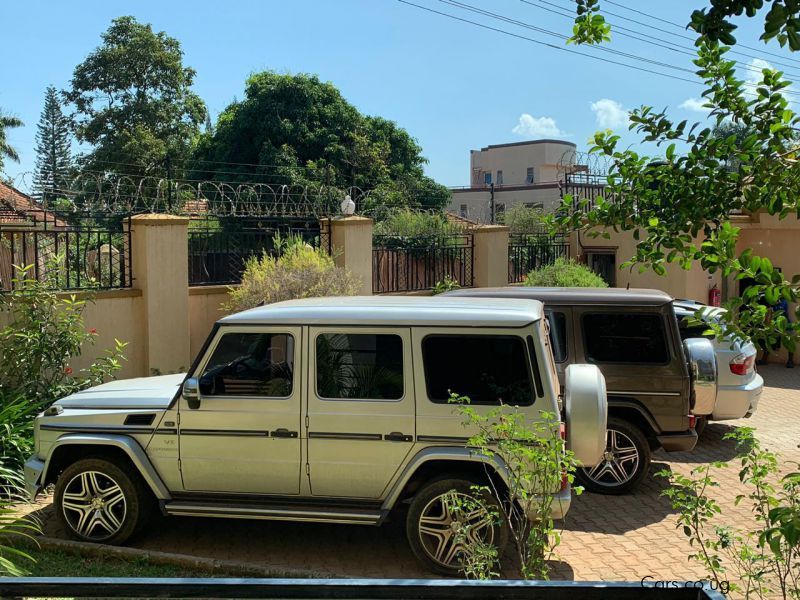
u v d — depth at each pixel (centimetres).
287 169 2666
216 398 586
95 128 3766
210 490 591
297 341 580
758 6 265
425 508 560
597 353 801
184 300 1060
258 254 1212
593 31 351
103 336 986
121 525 602
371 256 1306
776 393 1369
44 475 609
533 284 1490
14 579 222
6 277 971
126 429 596
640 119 363
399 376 569
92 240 1034
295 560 594
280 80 2861
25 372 832
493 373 562
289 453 576
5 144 3991
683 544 642
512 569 565
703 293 1709
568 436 578
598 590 222
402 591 221
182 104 3978
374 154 2888
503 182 5978
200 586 221
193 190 1354
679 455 941
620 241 1702
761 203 338
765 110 338
